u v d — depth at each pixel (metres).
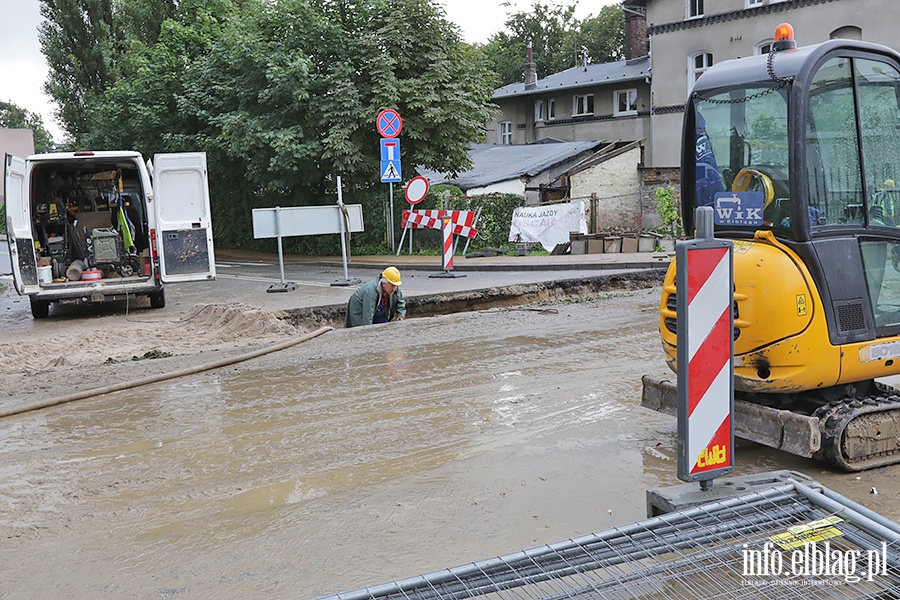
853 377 4.91
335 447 5.65
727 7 26.08
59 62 39.44
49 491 5.00
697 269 3.86
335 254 23.78
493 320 10.72
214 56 24.58
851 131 4.94
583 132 38.28
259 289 15.34
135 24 36.91
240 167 25.41
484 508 4.46
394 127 18.73
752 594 3.38
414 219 21.33
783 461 5.16
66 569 3.91
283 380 7.75
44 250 13.87
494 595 3.45
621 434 5.73
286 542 4.12
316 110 22.20
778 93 4.80
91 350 9.96
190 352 9.51
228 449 5.71
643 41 38.59
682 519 3.78
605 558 3.54
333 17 22.78
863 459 4.91
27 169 12.80
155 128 26.11
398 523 4.30
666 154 28.62
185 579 3.76
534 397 6.78
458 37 23.31
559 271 16.66
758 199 4.90
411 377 7.64
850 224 4.93
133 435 6.14
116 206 14.62
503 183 27.08
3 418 6.78
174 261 13.36
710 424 3.97
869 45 4.95
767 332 4.72
